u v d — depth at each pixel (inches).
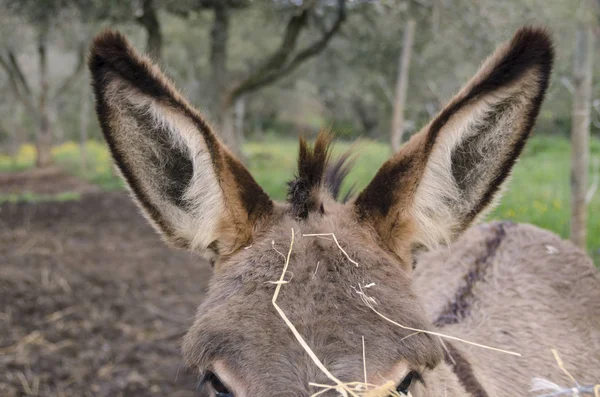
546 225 95.3
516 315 44.2
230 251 32.8
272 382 27.6
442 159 31.4
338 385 27.1
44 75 401.1
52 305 103.0
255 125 575.2
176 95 30.8
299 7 170.2
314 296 29.4
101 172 372.8
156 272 126.6
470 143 31.5
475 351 41.0
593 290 47.1
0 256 135.9
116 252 144.4
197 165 31.8
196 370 31.1
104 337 92.0
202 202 32.6
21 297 105.7
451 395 34.4
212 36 228.1
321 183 34.7
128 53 29.5
